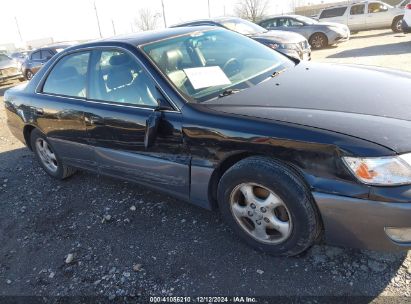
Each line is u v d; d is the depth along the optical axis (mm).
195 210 3172
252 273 2404
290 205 2215
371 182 1938
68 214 3498
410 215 1898
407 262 2287
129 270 2621
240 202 2555
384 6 16594
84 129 3332
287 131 2164
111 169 3318
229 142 2365
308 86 2707
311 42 13594
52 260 2887
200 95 2711
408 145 1933
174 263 2611
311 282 2260
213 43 3373
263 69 3164
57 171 4129
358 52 11133
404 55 9242
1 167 4969
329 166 2035
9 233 3379
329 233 2186
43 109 3732
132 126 2881
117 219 3256
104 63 3201
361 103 2352
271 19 14570
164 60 2943
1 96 12516
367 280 2209
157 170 2889
